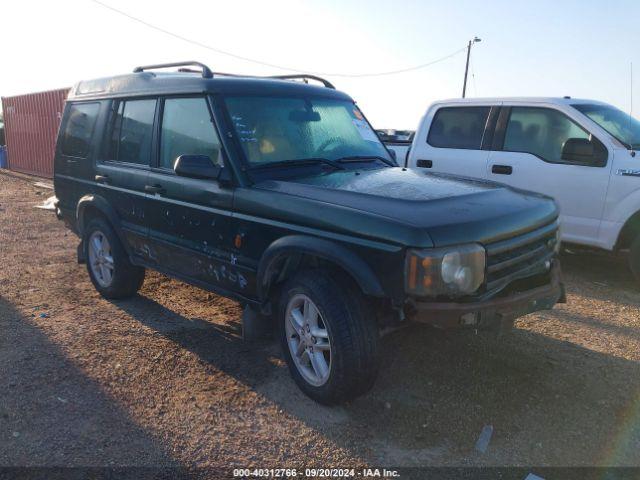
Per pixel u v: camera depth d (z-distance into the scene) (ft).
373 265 10.36
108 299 18.42
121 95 17.03
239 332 15.72
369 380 11.10
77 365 13.52
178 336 15.38
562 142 21.70
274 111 14.33
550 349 14.65
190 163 12.57
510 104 23.26
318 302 11.07
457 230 10.23
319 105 15.56
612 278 21.68
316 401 11.84
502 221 11.09
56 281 20.58
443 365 13.66
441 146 25.08
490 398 12.15
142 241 16.07
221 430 11.00
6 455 10.11
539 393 12.37
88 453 10.21
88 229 18.37
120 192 16.60
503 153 23.06
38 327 15.87
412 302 10.10
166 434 10.84
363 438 10.72
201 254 13.92
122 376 13.03
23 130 64.13
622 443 10.54
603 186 20.48
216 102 13.66
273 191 12.21
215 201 13.24
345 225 10.73
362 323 10.81
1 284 20.12
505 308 10.69
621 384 12.79
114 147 17.28
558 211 13.48
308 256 11.92
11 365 13.46
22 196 45.24
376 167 14.96
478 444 10.48
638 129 22.39
